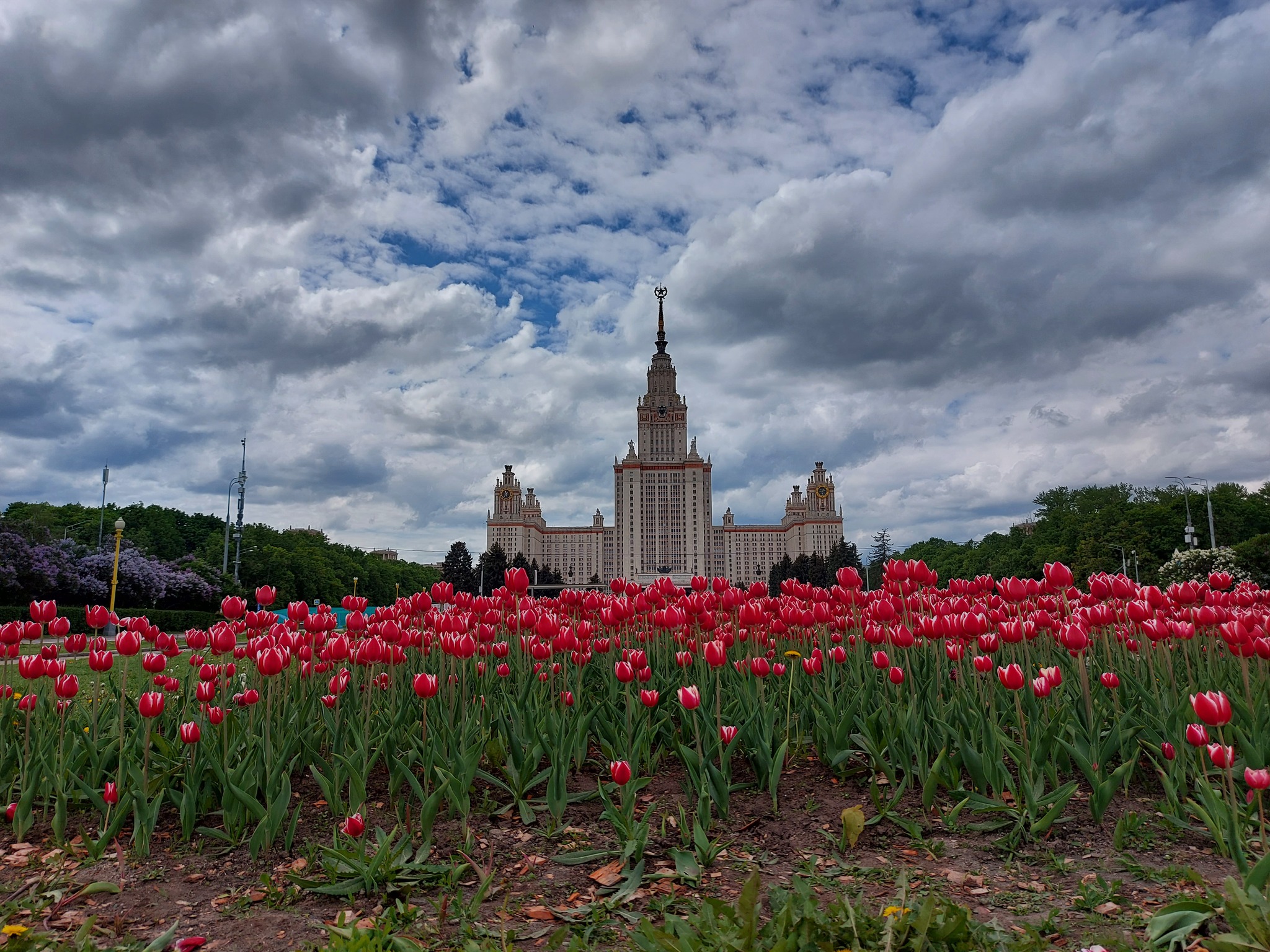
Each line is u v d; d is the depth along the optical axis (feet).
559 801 15.98
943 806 16.48
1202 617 19.40
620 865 14.19
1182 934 10.31
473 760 16.39
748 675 21.30
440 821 16.39
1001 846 14.58
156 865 14.78
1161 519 218.59
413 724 19.11
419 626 25.75
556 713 19.53
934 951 9.99
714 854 14.34
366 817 16.29
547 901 13.00
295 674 21.97
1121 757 17.25
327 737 19.47
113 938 11.92
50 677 19.31
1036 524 296.10
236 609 21.30
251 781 15.89
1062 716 17.26
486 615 23.71
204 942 11.59
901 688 20.12
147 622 20.84
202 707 19.12
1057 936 11.12
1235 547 139.44
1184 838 14.53
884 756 17.97
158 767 17.61
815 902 11.00
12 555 128.47
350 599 24.38
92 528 265.13
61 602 141.08
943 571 382.63
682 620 21.68
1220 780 16.43
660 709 21.20
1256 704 17.54
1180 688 20.06
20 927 11.33
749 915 9.96
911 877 13.46
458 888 13.53
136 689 27.37
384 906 12.85
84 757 17.56
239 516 195.62
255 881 13.98
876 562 446.19
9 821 17.13
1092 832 14.96
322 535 399.44
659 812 16.94
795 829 15.85
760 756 17.51
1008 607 22.93
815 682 21.75
